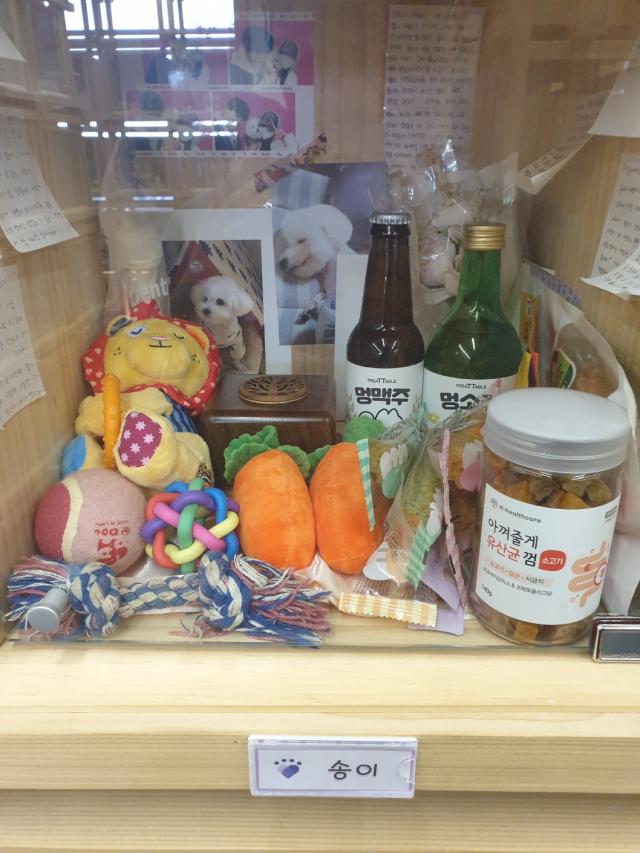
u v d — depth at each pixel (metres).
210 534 0.46
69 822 0.42
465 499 0.48
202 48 0.63
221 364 0.70
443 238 0.63
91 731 0.37
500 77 0.64
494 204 0.64
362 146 0.67
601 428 0.38
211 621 0.43
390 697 0.39
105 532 0.46
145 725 0.37
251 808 0.43
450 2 0.62
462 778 0.38
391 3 0.62
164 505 0.47
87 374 0.59
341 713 0.38
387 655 0.42
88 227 0.61
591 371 0.47
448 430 0.47
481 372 0.54
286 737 0.37
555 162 0.57
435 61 0.64
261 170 0.67
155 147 0.65
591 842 0.41
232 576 0.44
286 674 0.40
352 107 0.65
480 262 0.55
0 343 0.44
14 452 0.46
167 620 0.45
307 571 0.47
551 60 0.59
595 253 0.50
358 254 0.69
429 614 0.44
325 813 0.43
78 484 0.48
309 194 0.67
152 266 0.66
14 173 0.48
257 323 0.71
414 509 0.47
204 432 0.57
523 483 0.39
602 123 0.48
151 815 0.43
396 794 0.39
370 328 0.56
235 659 0.41
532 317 0.60
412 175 0.65
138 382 0.58
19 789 0.43
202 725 0.37
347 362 0.59
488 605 0.42
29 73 0.50
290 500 0.48
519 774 0.38
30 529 0.48
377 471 0.48
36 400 0.50
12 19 0.47
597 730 0.37
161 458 0.49
